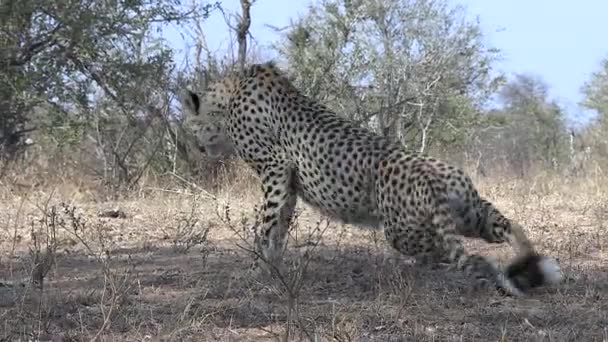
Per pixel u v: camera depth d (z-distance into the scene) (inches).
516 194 593.0
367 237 419.2
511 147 1251.8
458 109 1096.8
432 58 1053.2
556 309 275.4
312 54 885.8
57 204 530.3
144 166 697.0
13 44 681.0
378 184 311.0
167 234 438.0
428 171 301.6
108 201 581.0
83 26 676.1
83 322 260.1
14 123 719.1
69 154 757.3
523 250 300.4
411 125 1022.4
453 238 297.1
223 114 353.1
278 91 335.9
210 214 494.9
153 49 739.4
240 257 372.2
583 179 671.8
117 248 395.2
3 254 380.2
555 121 1430.9
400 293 284.5
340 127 324.2
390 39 1031.6
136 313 271.1
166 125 702.5
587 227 456.1
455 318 267.3
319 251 383.9
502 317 266.7
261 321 263.1
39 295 291.3
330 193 323.6
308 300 289.3
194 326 253.3
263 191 339.6
